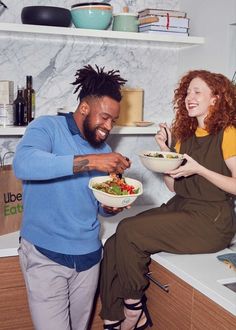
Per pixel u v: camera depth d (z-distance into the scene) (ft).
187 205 5.94
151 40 7.22
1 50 7.18
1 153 7.49
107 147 5.49
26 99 7.09
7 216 6.45
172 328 5.60
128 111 7.63
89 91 5.00
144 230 5.62
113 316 5.97
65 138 5.07
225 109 5.73
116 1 7.79
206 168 5.67
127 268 5.64
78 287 5.36
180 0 8.14
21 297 6.08
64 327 5.21
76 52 7.64
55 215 5.00
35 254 5.05
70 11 7.03
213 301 4.80
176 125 6.34
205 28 7.36
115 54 7.90
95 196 5.02
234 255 5.61
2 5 6.98
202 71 6.03
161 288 5.80
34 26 6.53
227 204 5.89
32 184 5.05
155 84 8.26
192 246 5.74
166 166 5.56
